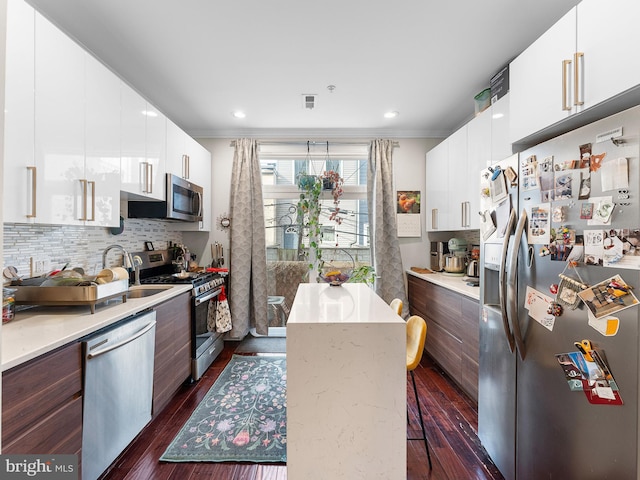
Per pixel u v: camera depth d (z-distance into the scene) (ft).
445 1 5.58
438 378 9.28
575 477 3.79
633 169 3.12
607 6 3.63
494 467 5.67
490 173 5.68
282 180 12.84
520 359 4.76
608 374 3.39
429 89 8.91
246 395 8.28
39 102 4.65
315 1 5.58
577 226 3.76
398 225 12.54
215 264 12.08
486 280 5.88
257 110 10.36
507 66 7.68
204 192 11.64
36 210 4.58
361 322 4.12
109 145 6.26
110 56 7.27
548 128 4.65
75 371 4.58
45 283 5.57
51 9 5.71
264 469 5.69
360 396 4.11
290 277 12.82
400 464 4.11
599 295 3.47
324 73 8.06
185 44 6.83
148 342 6.43
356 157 12.67
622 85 3.45
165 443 6.34
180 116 10.87
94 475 4.91
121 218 8.55
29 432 3.84
